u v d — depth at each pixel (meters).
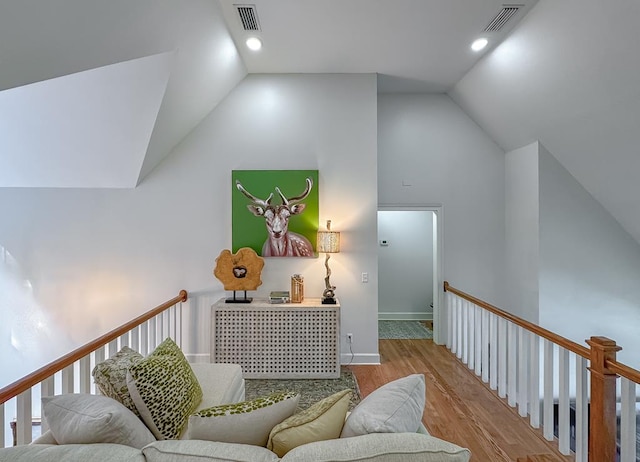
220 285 4.32
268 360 3.96
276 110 4.37
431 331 6.05
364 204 4.37
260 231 4.34
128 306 4.28
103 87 3.22
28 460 1.20
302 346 3.96
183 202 4.32
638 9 2.46
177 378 2.03
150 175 4.30
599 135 3.55
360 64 4.17
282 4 3.07
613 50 2.81
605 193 4.11
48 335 4.22
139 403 1.81
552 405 2.81
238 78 4.28
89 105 3.37
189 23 2.97
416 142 5.20
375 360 4.41
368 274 4.37
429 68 4.29
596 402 2.27
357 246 4.37
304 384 3.82
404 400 1.52
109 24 2.38
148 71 3.15
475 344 4.25
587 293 4.32
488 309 3.77
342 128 4.38
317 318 3.96
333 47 3.79
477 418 3.18
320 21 3.32
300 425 1.43
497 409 3.34
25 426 1.86
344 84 4.38
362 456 1.22
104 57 2.59
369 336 4.40
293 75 4.37
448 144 5.19
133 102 3.38
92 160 3.92
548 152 4.34
